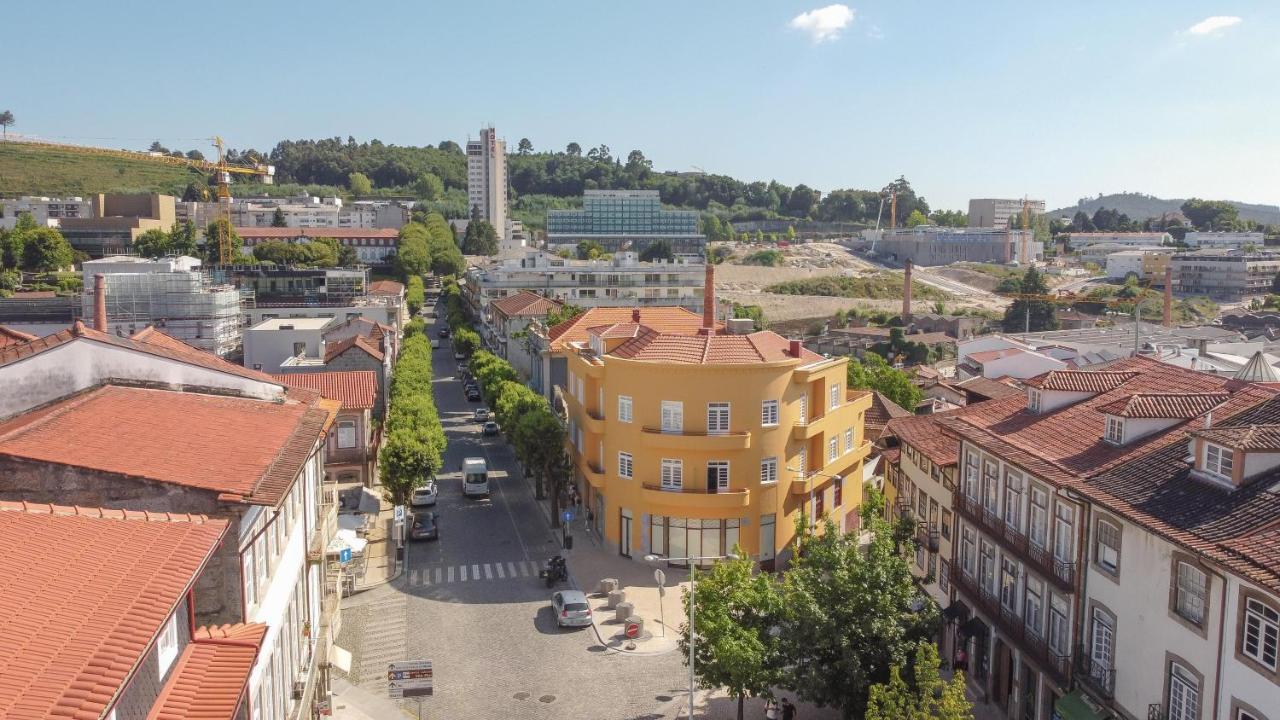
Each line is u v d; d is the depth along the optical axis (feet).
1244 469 103.35
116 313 411.34
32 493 86.12
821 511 226.38
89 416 99.81
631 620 178.50
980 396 230.07
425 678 124.47
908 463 204.85
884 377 351.67
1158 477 114.62
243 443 103.86
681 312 327.26
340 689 152.97
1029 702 138.62
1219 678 96.94
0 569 62.90
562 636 176.55
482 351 418.51
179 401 113.19
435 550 226.99
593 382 231.50
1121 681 114.32
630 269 631.15
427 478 224.12
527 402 267.18
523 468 301.84
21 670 52.65
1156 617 107.65
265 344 350.64
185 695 72.33
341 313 495.82
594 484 225.35
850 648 129.39
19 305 447.83
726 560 189.98
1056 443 137.28
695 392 206.18
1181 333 514.27
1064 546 127.44
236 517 89.20
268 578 104.63
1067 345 416.46
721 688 156.15
